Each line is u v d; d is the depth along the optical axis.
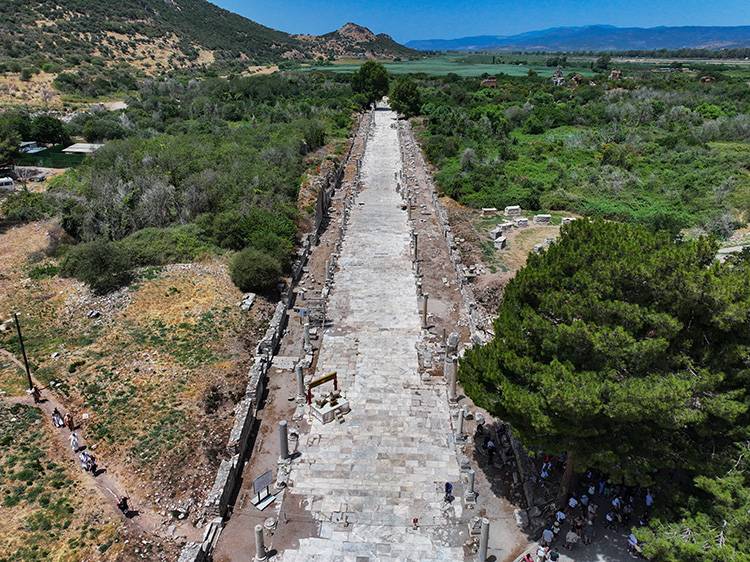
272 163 75.19
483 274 49.62
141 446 29.61
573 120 115.19
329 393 32.81
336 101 132.00
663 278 21.67
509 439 29.66
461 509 25.89
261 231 50.69
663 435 22.06
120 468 28.42
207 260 49.81
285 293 44.47
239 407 31.22
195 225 54.44
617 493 25.64
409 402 32.75
